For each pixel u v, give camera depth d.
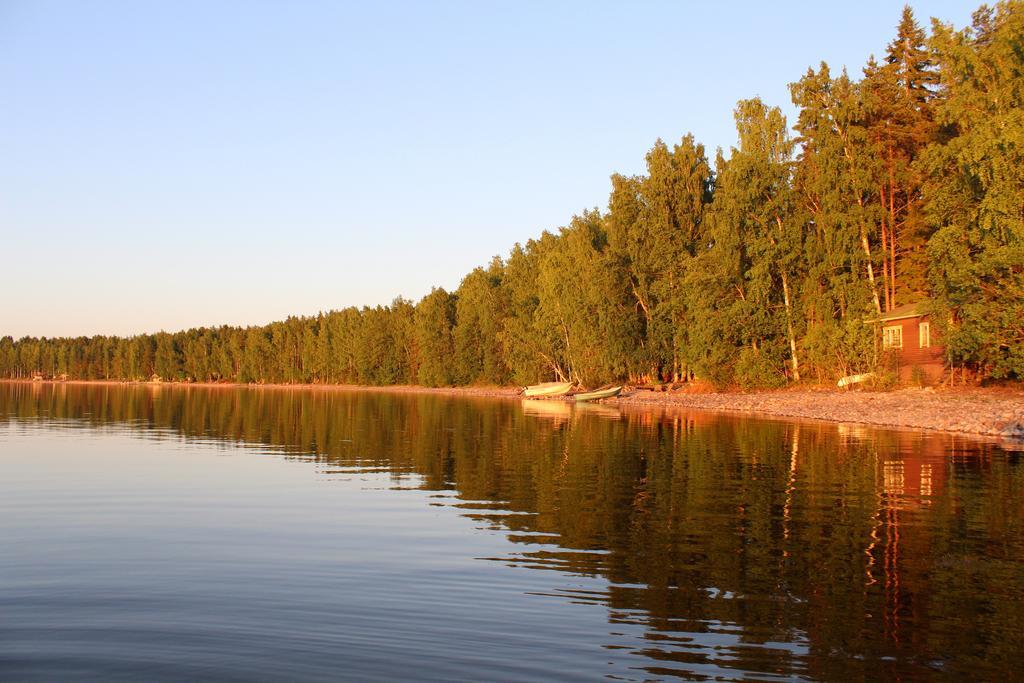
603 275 74.00
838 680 7.93
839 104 57.50
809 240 59.62
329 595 10.74
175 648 8.80
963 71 43.38
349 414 55.31
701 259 63.97
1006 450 26.00
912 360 52.97
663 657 8.50
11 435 37.69
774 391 60.78
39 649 8.78
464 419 47.91
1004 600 10.41
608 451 27.75
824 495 17.94
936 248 44.50
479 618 9.75
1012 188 38.88
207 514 16.72
